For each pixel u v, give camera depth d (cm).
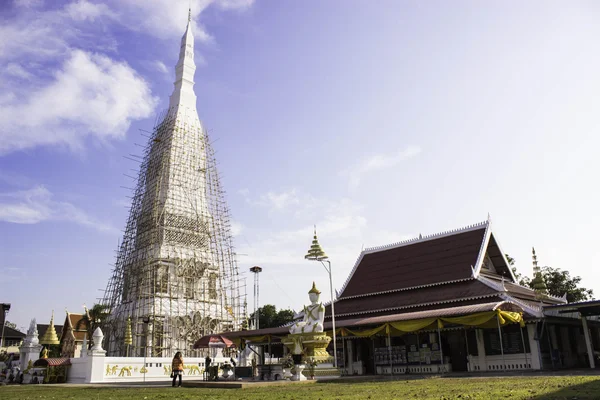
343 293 4897
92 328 7762
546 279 6931
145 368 4709
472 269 4031
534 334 3412
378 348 4212
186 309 6138
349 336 4044
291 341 3428
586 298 6738
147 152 7244
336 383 2711
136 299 6212
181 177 7056
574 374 2583
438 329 3472
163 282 6334
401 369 4000
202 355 5994
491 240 4497
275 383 2800
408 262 4712
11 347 9738
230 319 6656
